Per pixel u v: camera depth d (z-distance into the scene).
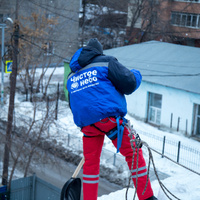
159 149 23.61
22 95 34.41
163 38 43.69
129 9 44.12
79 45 43.59
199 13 41.44
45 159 20.19
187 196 5.96
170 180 7.35
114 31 46.25
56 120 26.44
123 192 6.77
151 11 41.16
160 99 32.28
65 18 41.59
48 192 16.22
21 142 20.03
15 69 18.19
